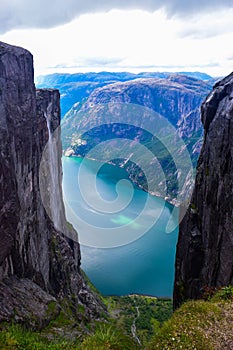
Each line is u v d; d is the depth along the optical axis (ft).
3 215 119.44
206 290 122.62
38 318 117.70
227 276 116.16
